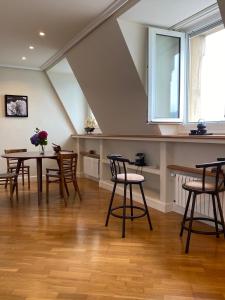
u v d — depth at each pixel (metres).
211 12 3.42
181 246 2.78
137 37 3.68
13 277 2.21
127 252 2.65
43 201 4.58
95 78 4.78
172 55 4.00
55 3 3.28
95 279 2.18
